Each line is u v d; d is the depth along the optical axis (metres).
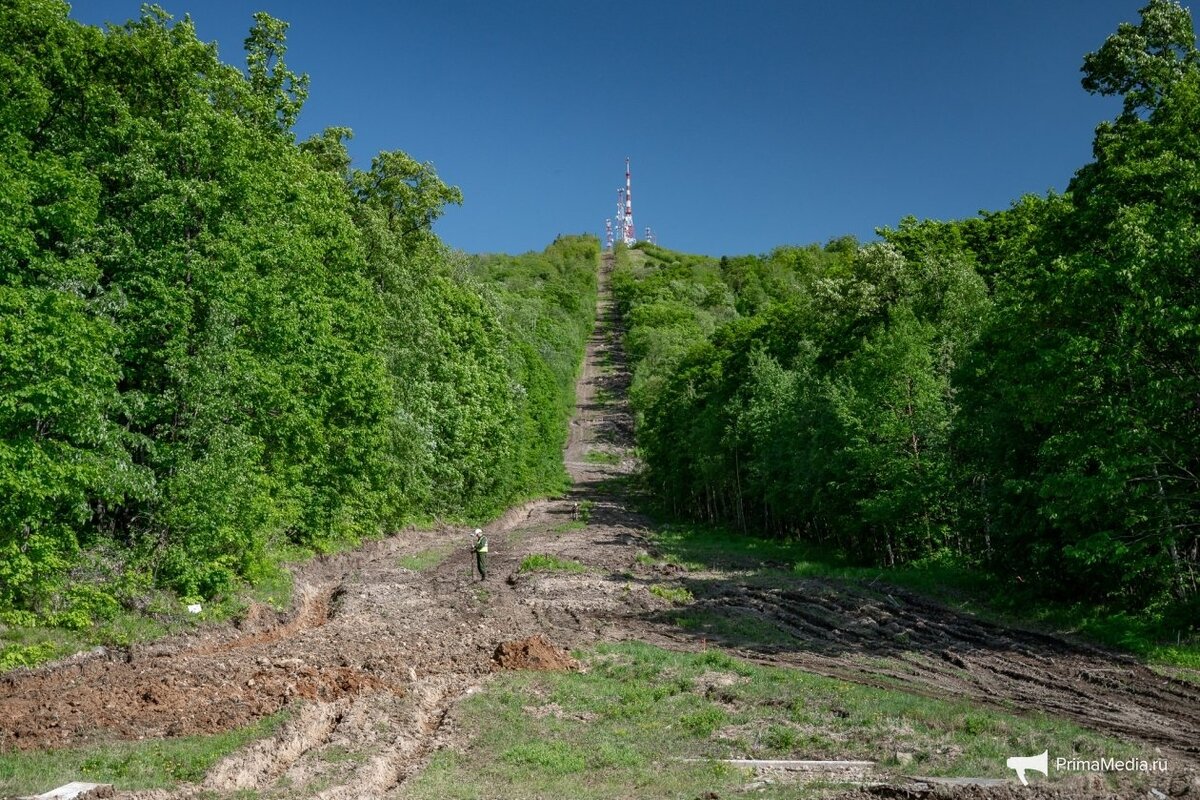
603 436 122.31
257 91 33.66
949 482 34.25
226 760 12.04
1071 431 23.55
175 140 23.34
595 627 24.61
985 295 42.91
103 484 19.19
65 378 17.77
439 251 57.53
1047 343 23.89
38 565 18.19
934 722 14.55
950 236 56.50
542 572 34.41
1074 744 13.12
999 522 27.81
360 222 43.72
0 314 17.50
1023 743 13.23
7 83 19.78
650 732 14.42
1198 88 25.17
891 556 38.34
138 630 19.86
